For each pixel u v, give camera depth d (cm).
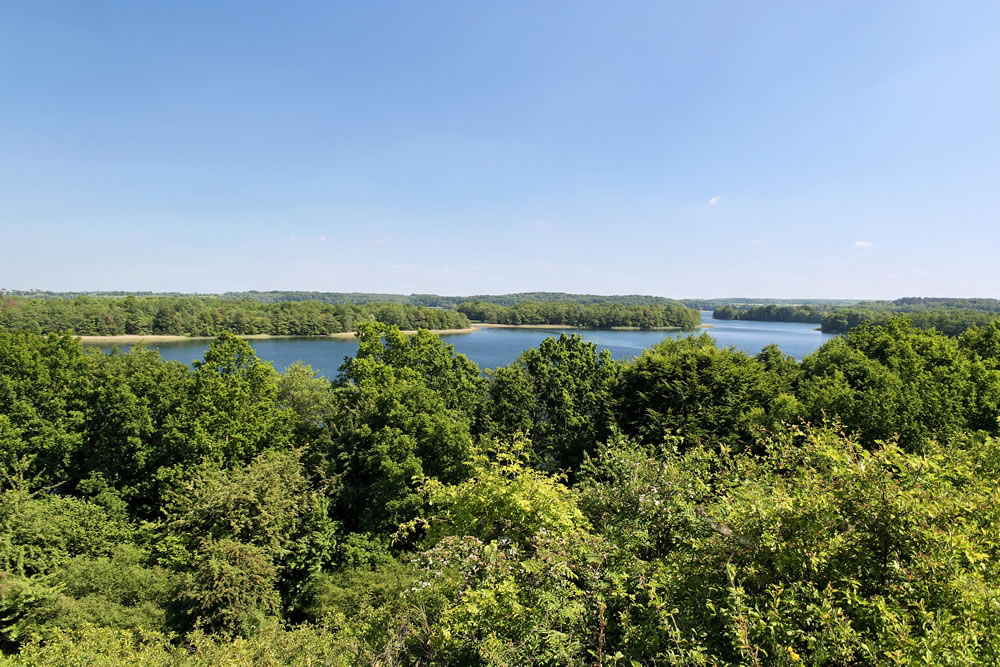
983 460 1012
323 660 1010
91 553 2039
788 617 504
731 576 538
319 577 2042
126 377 3145
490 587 681
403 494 2383
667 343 4625
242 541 1941
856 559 562
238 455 2750
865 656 446
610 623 608
